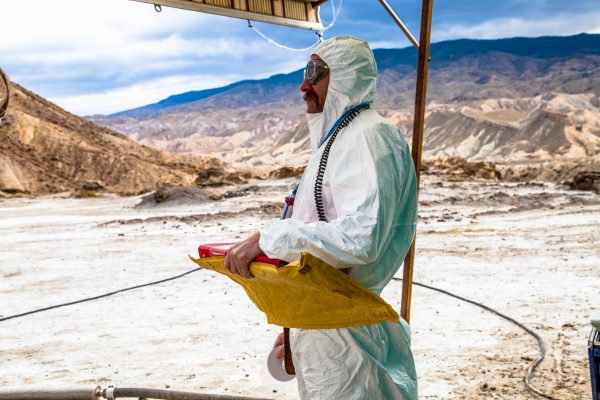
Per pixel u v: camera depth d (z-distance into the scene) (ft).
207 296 38.17
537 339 25.50
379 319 9.12
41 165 307.58
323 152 9.75
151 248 62.39
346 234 8.67
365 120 9.65
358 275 9.55
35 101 394.93
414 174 9.93
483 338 26.30
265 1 22.98
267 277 9.02
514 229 64.44
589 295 34.12
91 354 26.63
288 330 10.44
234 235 70.13
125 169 321.11
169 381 22.12
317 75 9.92
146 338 28.91
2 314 36.04
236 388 20.92
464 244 55.72
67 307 36.96
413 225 10.03
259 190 132.57
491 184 132.26
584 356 22.70
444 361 23.15
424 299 34.60
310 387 9.78
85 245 66.54
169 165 365.40
